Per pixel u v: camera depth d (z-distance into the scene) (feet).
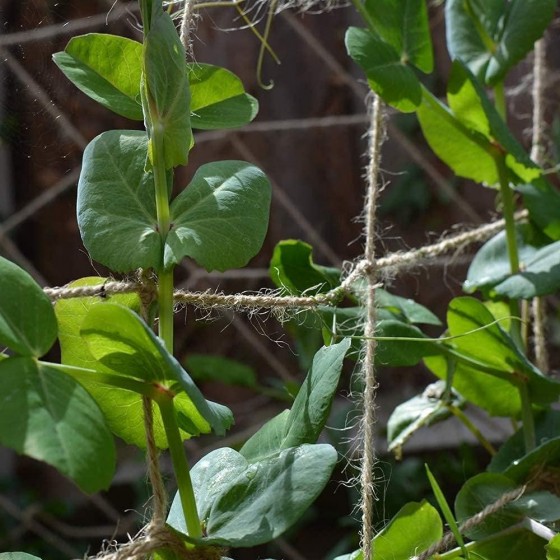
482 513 5.13
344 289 5.23
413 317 5.53
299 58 12.90
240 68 12.62
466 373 5.57
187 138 4.80
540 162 6.00
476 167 5.65
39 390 4.56
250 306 5.06
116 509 11.91
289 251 5.40
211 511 4.80
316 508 11.29
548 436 5.49
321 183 13.38
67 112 5.09
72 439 4.51
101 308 4.60
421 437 10.77
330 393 4.83
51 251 12.82
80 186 4.88
